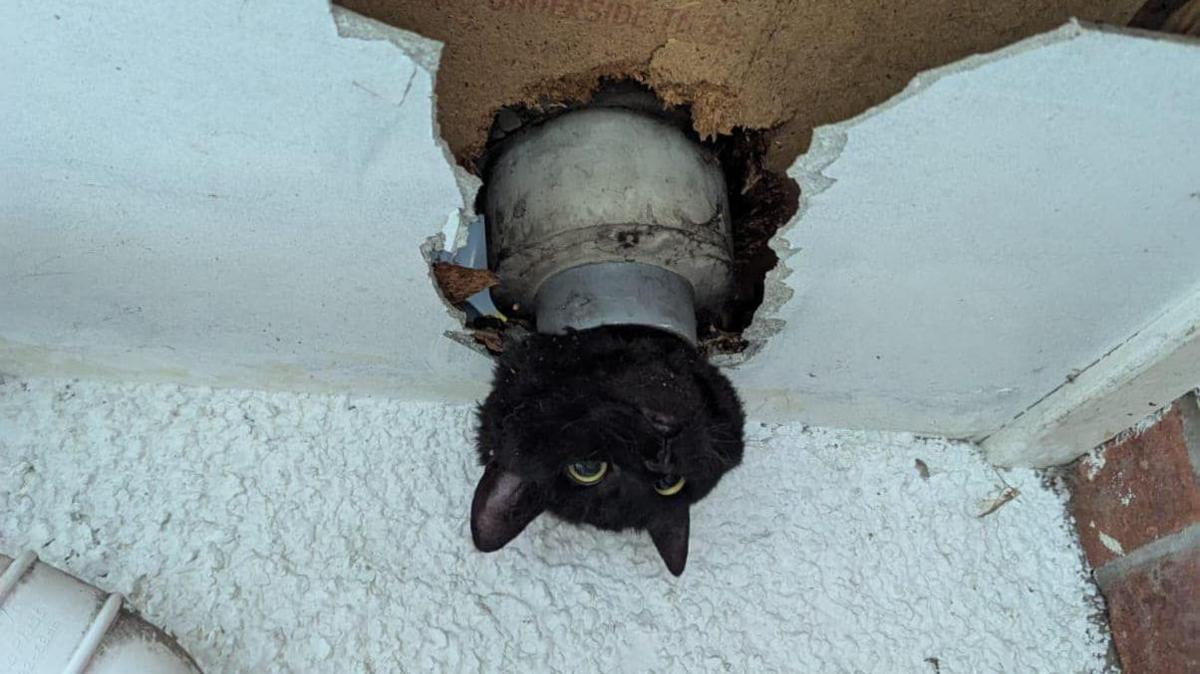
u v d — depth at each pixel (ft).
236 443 1.43
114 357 1.39
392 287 1.24
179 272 1.21
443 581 1.38
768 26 1.06
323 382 1.46
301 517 1.39
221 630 1.28
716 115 1.17
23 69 0.91
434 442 1.48
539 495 1.22
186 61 0.90
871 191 1.10
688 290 1.24
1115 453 1.62
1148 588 1.53
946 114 0.99
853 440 1.64
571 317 1.19
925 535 1.59
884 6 1.03
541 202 1.19
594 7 1.04
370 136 0.99
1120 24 1.09
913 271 1.24
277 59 0.90
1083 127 1.01
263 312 1.29
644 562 1.46
